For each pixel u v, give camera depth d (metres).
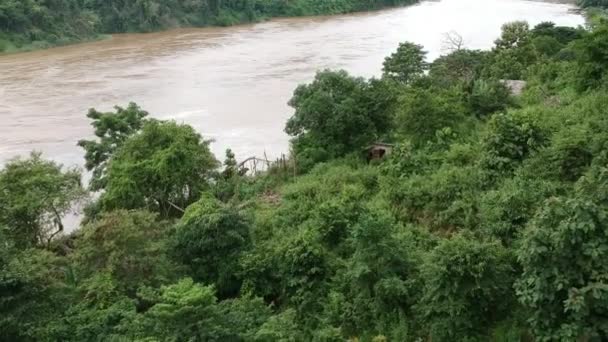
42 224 22.12
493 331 14.17
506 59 38.72
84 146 29.83
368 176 24.78
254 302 16.53
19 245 20.78
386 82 32.50
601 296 11.78
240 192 27.73
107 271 17.34
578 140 18.31
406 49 43.81
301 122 30.16
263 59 69.94
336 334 15.09
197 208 19.83
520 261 13.66
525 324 13.79
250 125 44.53
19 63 68.38
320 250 17.91
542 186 17.59
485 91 29.30
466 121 27.38
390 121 29.42
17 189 21.84
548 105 27.12
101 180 27.09
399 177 22.98
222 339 14.54
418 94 26.94
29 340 15.45
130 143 26.92
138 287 17.11
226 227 19.11
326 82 30.83
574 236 12.30
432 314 14.73
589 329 11.92
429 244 18.08
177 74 62.38
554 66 33.31
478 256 14.05
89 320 16.06
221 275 18.69
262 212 23.77
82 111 48.78
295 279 17.52
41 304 15.87
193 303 14.28
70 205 23.84
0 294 15.47
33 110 49.09
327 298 17.06
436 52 70.56
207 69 64.81
